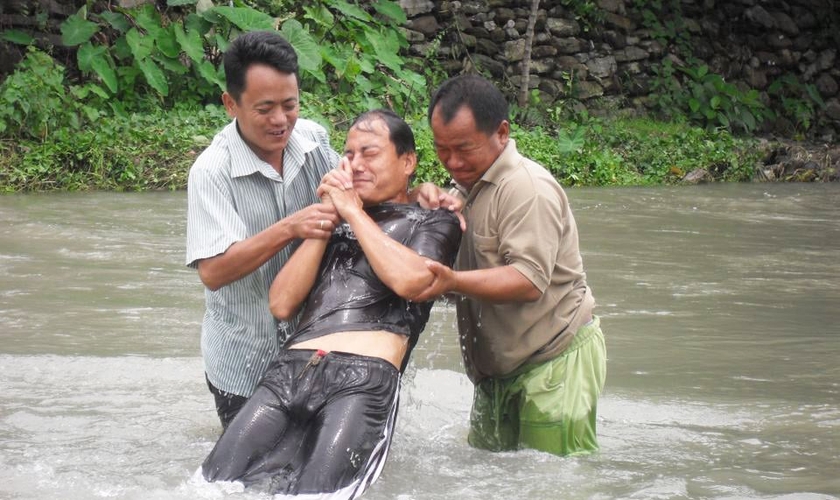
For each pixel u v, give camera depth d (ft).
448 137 15.75
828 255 35.42
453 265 16.22
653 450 16.87
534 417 16.40
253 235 16.37
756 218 44.14
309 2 59.72
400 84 60.18
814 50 74.18
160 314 25.36
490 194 15.98
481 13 65.62
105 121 49.29
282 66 15.53
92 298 26.68
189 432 17.49
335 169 15.92
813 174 63.52
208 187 15.94
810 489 15.11
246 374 16.58
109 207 40.91
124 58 54.29
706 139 64.59
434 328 24.97
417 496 14.51
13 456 15.93
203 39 55.72
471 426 17.22
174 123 51.37
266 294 16.42
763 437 17.70
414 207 15.99
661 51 69.36
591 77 67.26
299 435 14.65
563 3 66.95
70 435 17.15
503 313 16.30
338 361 14.82
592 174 56.80
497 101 15.75
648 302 27.71
